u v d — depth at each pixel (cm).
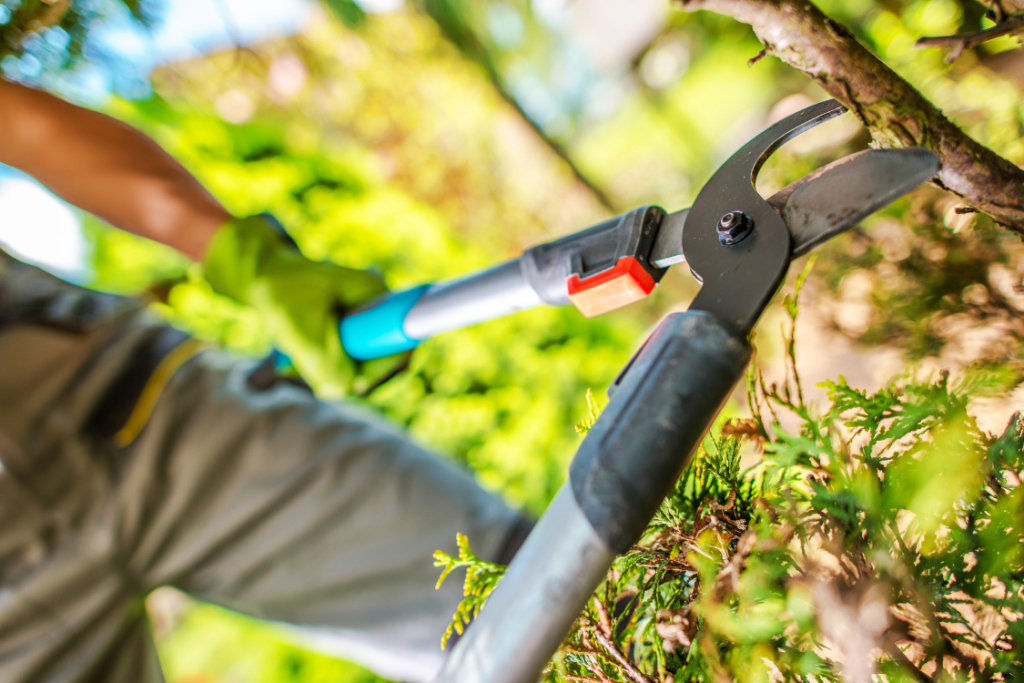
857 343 110
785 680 43
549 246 72
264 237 129
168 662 292
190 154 325
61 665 121
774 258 45
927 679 39
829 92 45
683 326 43
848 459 44
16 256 151
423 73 384
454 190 420
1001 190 44
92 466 128
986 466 44
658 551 51
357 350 111
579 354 283
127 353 139
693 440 40
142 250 298
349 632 124
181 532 130
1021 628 39
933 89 107
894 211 97
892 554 41
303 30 342
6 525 119
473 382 274
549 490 235
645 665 51
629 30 632
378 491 125
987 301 85
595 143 701
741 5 42
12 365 128
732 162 55
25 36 106
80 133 127
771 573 41
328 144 397
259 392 142
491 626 42
